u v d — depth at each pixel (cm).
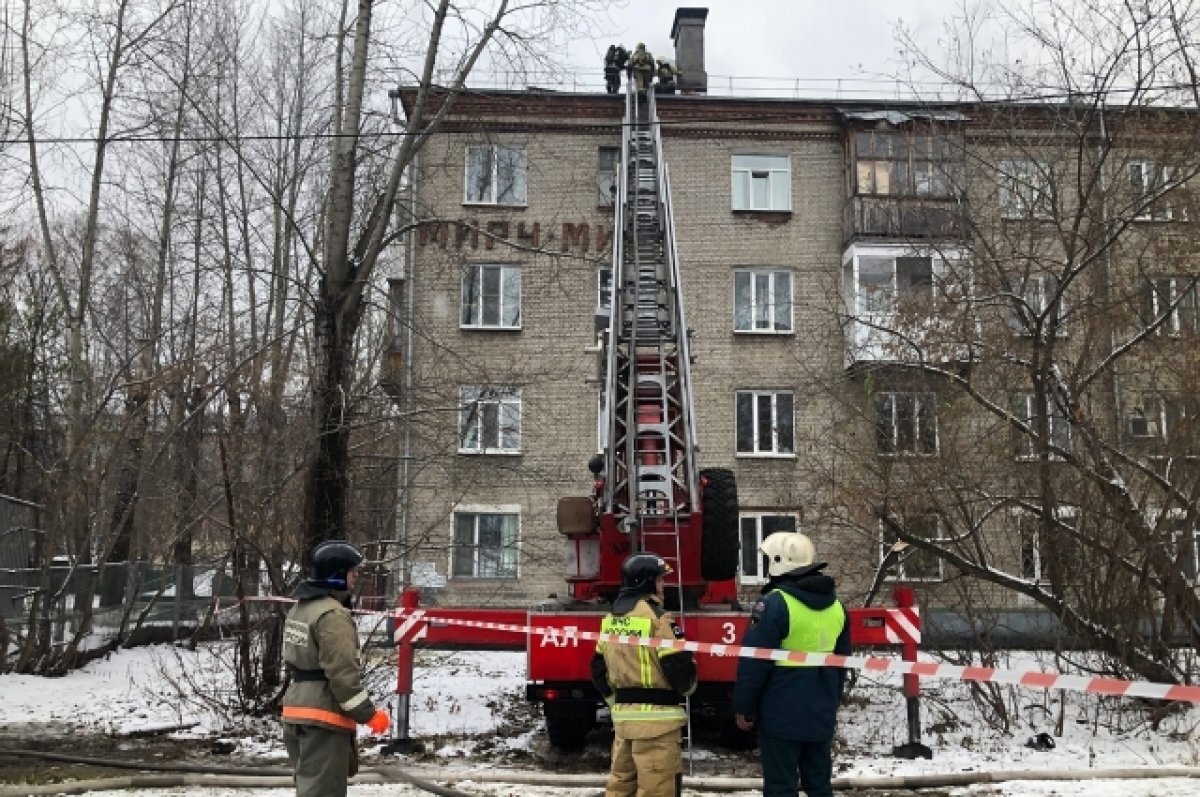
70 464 1359
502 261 2205
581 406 2173
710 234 2253
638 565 546
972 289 1173
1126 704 959
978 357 1145
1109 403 1095
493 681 1284
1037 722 941
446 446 1341
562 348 2189
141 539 2080
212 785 711
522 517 2105
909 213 1362
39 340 1467
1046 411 1038
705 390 2191
